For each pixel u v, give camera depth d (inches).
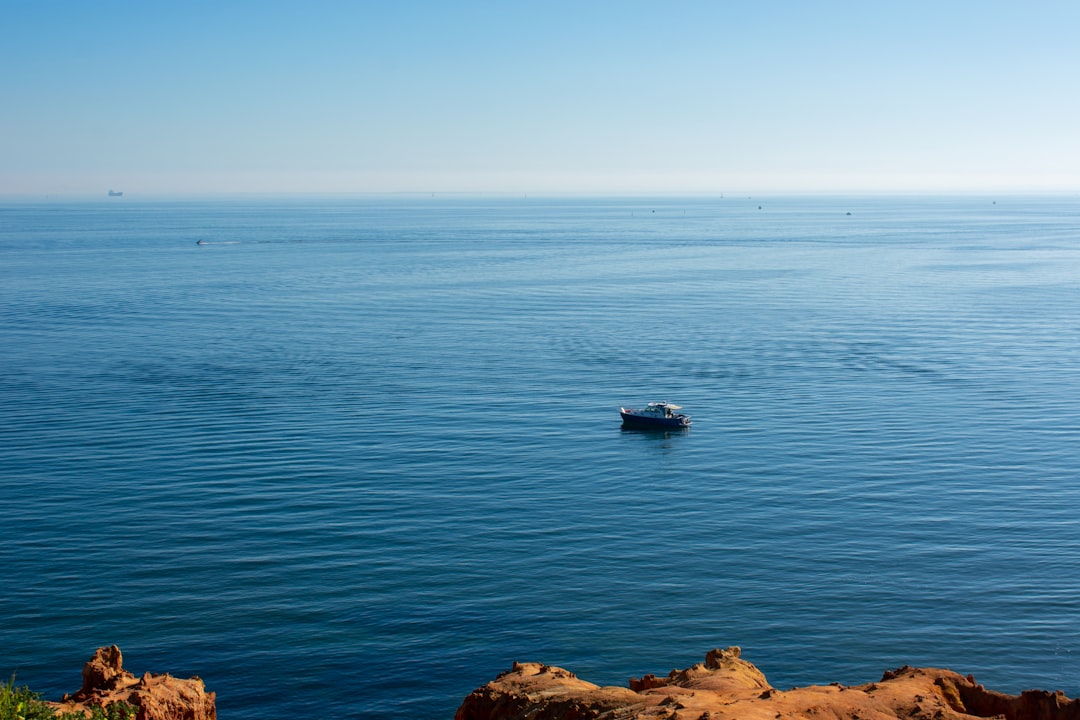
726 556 2541.8
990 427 3794.3
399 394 4411.9
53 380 4616.1
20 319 6560.0
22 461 3294.8
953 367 5000.0
